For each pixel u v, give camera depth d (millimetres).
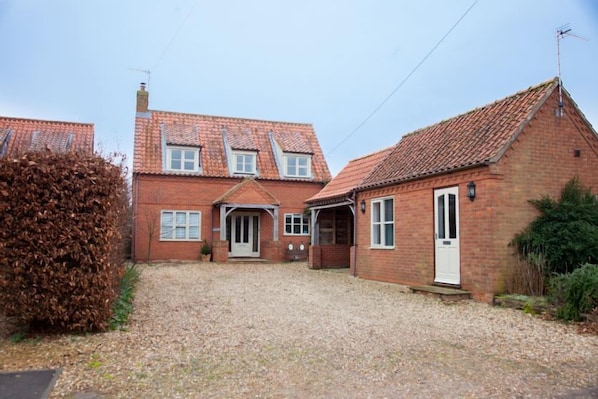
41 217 6703
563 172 11344
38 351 6238
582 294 8281
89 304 7094
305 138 28172
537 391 4973
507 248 10508
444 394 4891
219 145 25422
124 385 5070
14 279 6672
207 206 23828
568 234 10078
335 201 17953
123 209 8594
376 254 15094
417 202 13094
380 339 7164
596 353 6406
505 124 11555
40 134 22125
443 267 12039
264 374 5492
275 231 23906
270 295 11742
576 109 11633
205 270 18422
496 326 8125
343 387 5090
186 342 6875
